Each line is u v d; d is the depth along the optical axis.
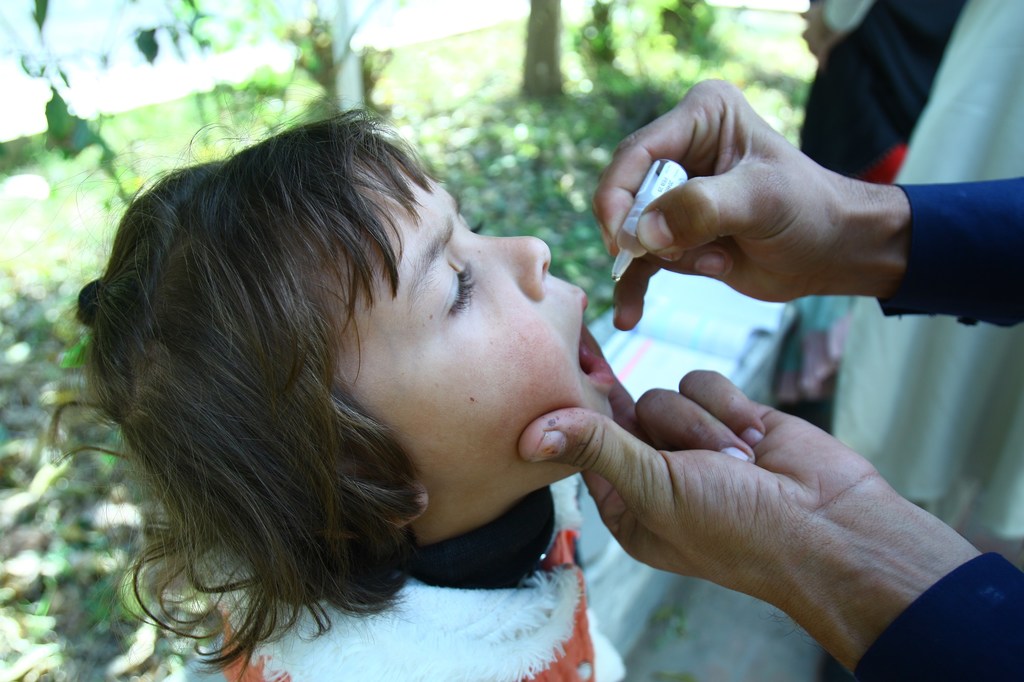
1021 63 1.38
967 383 1.54
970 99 1.46
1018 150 1.40
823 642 0.80
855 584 0.77
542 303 0.88
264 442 0.77
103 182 1.61
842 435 1.78
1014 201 1.03
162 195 0.87
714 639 1.96
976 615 0.70
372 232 0.77
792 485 0.82
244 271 0.77
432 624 0.87
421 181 0.88
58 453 1.69
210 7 2.64
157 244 0.83
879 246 1.06
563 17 5.38
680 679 1.86
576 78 5.02
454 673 0.84
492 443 0.83
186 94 2.98
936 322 1.55
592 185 3.63
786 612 0.83
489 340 0.82
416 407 0.80
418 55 4.88
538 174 3.64
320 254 0.77
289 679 0.84
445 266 0.83
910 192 1.05
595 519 1.61
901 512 0.80
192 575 0.88
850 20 1.87
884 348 1.64
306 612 0.86
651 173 0.98
